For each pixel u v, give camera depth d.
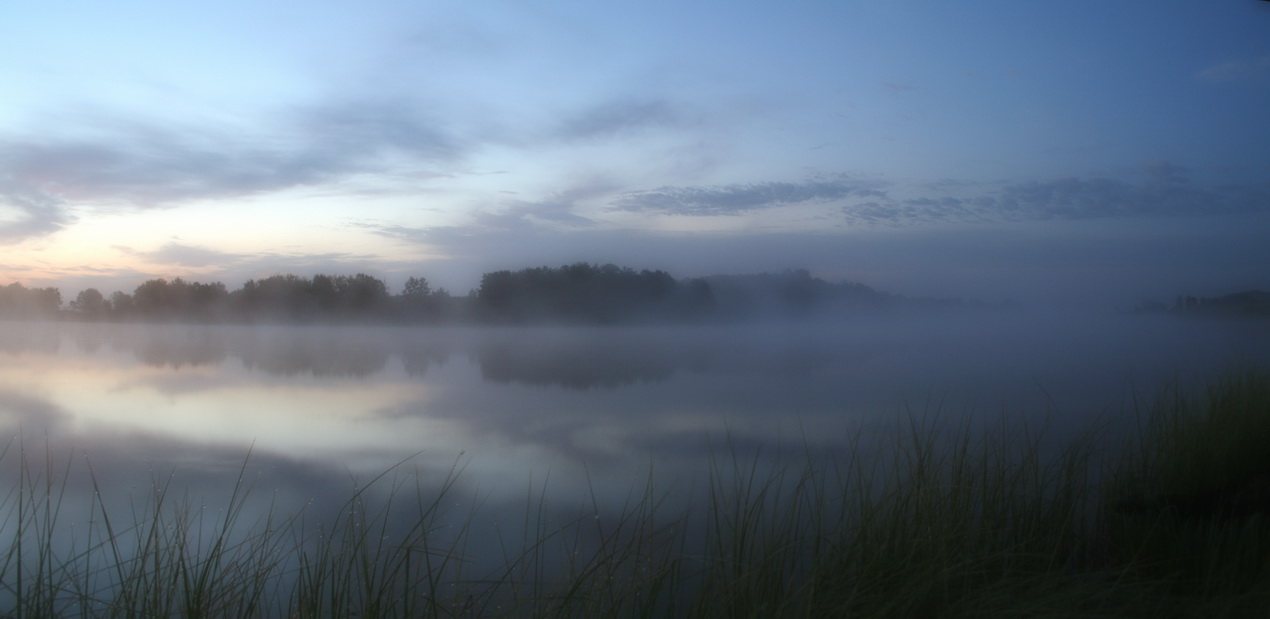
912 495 2.92
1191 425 4.09
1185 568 2.88
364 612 2.45
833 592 2.34
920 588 2.38
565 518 4.73
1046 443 4.35
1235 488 3.52
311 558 3.13
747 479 4.70
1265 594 2.26
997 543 2.84
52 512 4.63
